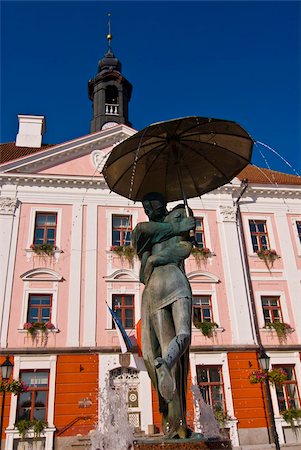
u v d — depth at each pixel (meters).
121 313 19.70
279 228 23.45
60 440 16.62
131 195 5.78
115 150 4.99
